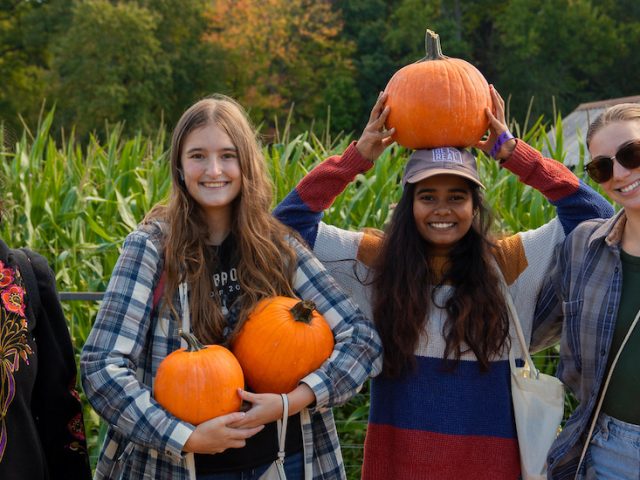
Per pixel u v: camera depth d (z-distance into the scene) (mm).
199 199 2238
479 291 2424
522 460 2359
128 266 2164
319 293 2307
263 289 2230
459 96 2445
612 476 2088
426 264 2479
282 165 4574
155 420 1986
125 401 2002
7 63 39531
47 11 40094
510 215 4121
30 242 4320
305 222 2607
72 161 5238
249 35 37719
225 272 2262
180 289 2178
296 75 39656
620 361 2090
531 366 2434
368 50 43844
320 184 2586
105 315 2102
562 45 42250
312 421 2283
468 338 2385
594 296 2156
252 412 2041
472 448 2395
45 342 2107
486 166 4727
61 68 36719
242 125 2287
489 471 2389
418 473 2402
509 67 42750
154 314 2188
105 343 2070
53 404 2113
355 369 2180
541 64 42156
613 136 2117
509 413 2430
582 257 2250
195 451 2000
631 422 2082
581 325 2174
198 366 2020
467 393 2412
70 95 35750
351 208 4234
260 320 2158
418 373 2438
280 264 2293
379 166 4379
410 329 2422
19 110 37031
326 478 2283
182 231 2223
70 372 2166
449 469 2389
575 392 2266
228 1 38750
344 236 2650
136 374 2172
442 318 2451
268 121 37406
